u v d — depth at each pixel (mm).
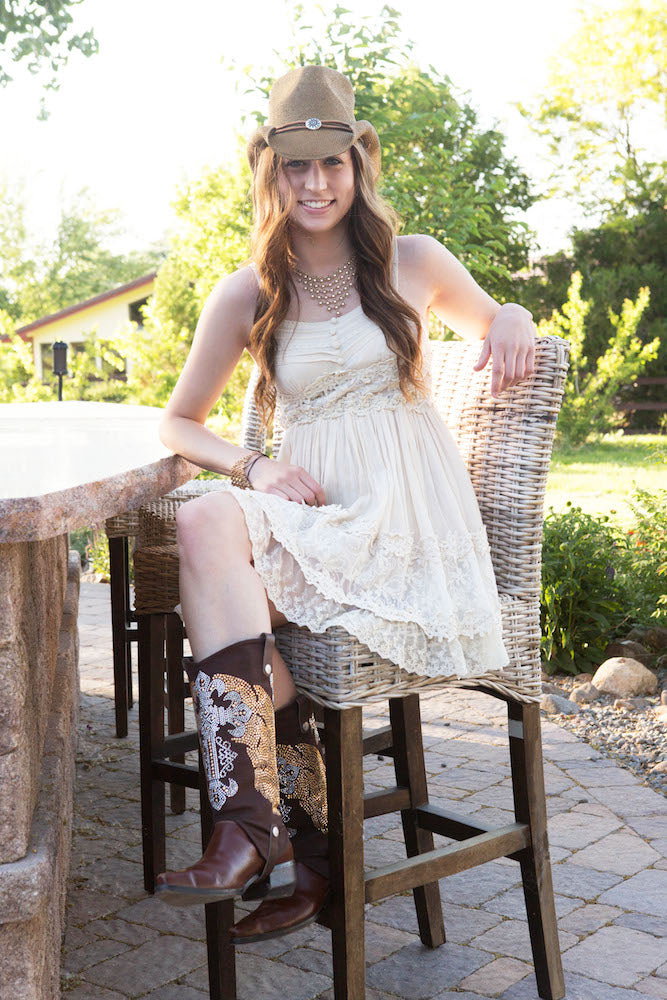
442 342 2418
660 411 21484
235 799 1696
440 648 1906
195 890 1599
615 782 3283
